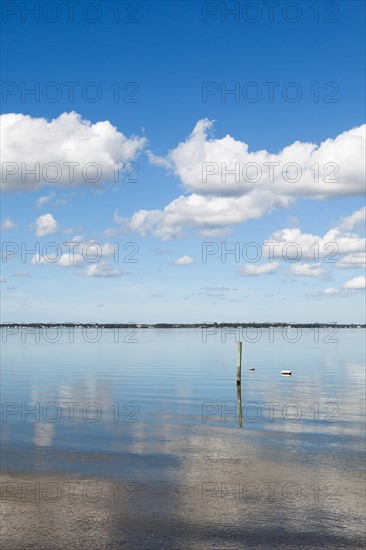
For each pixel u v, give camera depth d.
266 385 48.97
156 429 28.72
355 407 36.03
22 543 14.67
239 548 14.49
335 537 15.16
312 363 77.31
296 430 28.53
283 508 17.20
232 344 148.75
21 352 109.19
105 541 14.83
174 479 20.11
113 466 21.77
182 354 100.25
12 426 29.38
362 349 119.56
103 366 71.88
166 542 14.82
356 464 22.03
